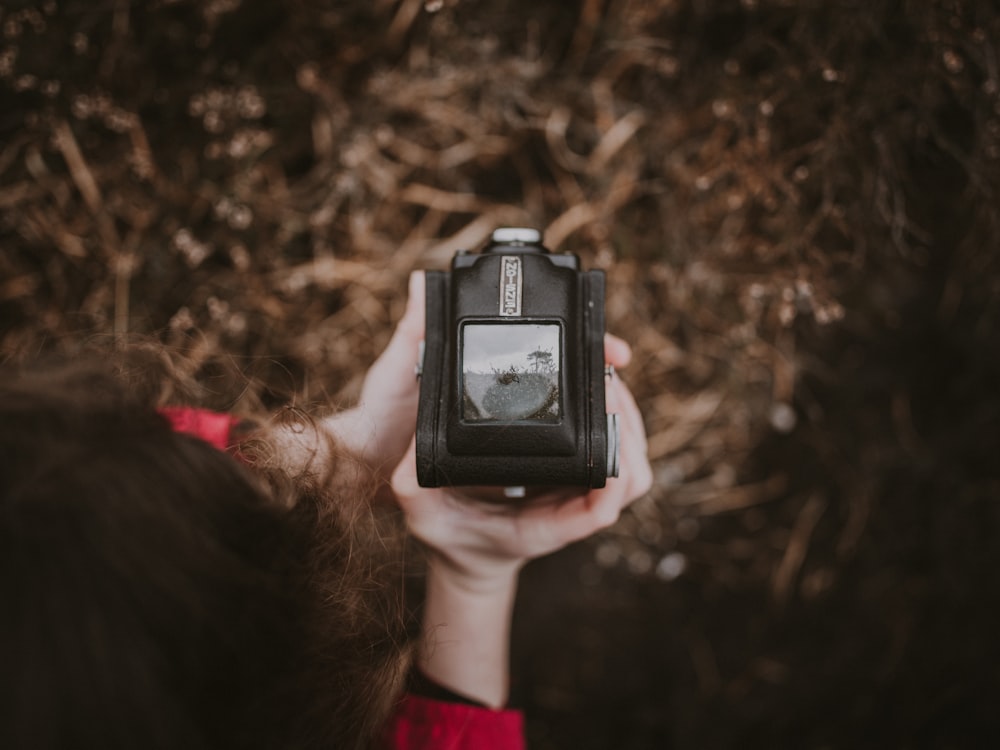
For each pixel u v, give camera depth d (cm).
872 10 86
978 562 120
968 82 86
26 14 90
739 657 124
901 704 121
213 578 36
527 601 125
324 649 48
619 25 104
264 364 108
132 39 96
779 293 103
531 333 58
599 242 109
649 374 116
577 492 68
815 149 90
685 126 105
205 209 104
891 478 123
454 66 104
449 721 67
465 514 67
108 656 32
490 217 114
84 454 35
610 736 124
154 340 80
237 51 102
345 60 105
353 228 108
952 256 113
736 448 120
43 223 101
